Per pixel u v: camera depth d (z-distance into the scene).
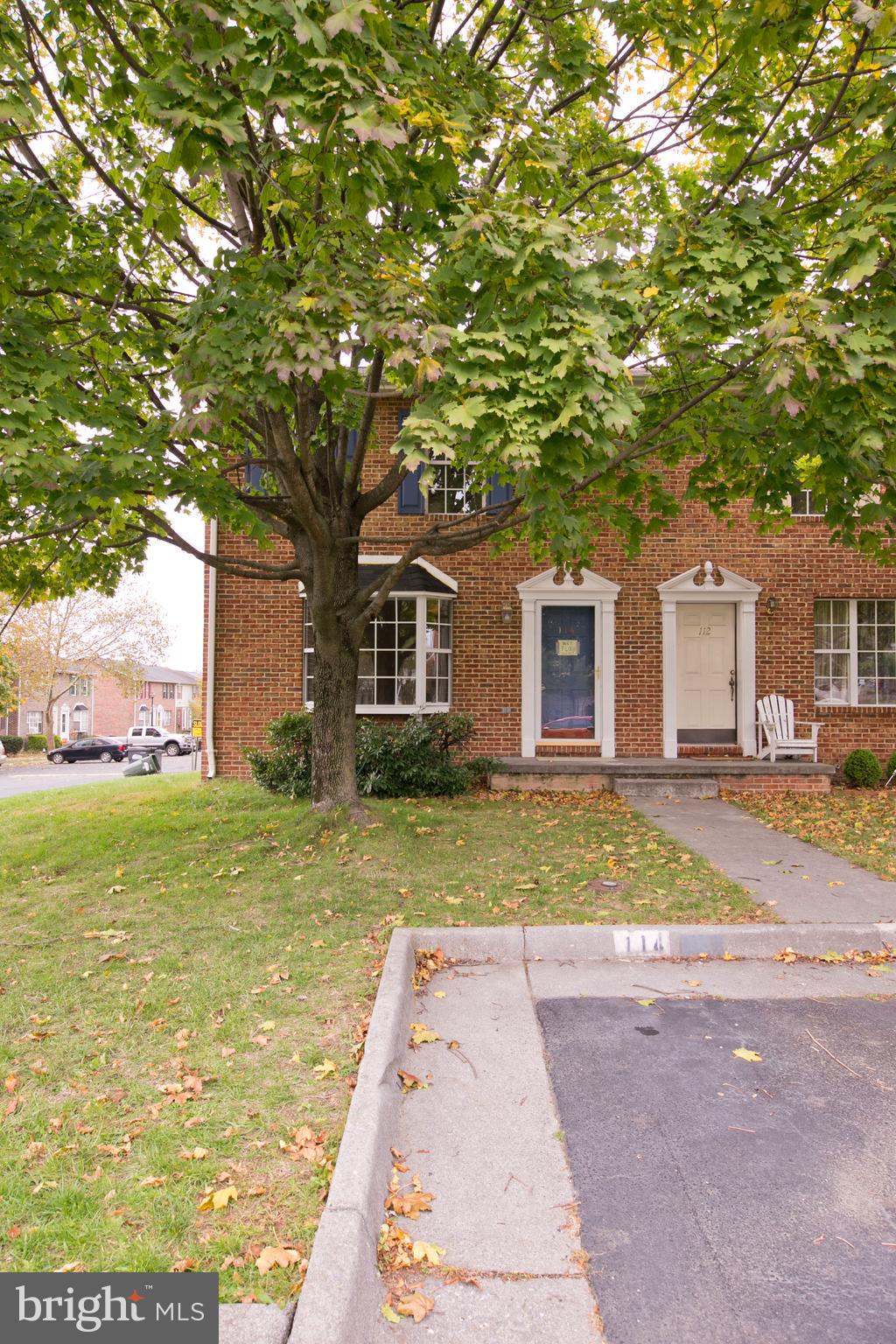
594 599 12.43
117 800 11.61
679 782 10.95
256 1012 4.09
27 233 5.65
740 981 4.75
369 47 4.19
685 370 6.96
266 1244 2.42
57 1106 3.23
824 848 7.65
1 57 4.52
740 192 5.43
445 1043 3.91
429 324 4.68
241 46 3.95
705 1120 3.26
